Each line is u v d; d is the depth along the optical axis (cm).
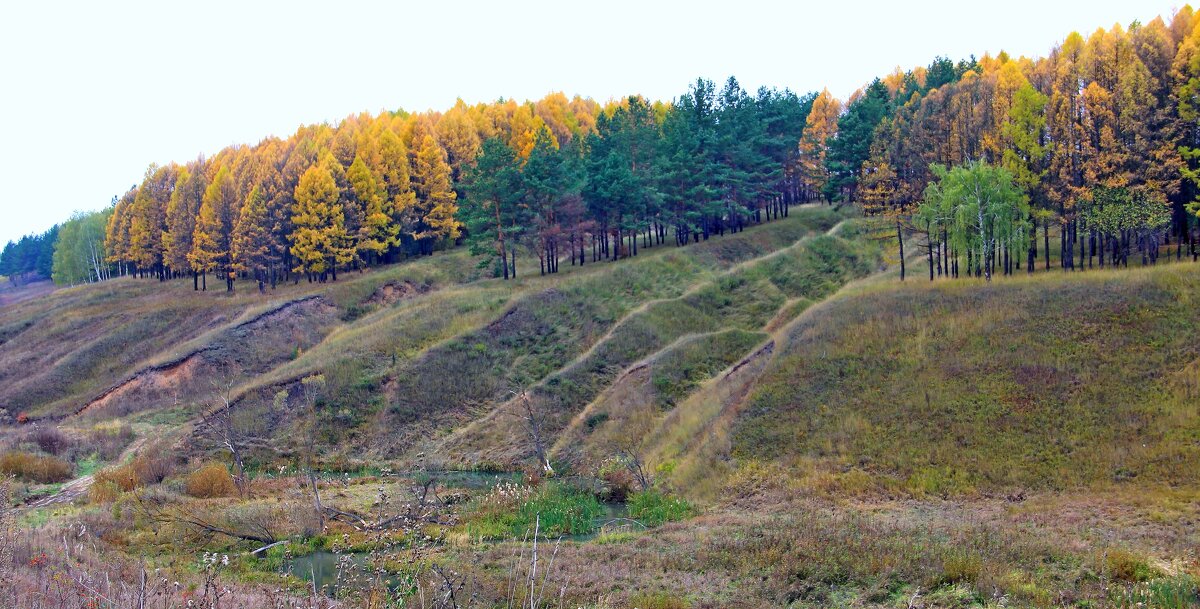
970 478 2523
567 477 3516
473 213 6738
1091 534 1939
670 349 4516
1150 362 2773
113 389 5272
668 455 3388
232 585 1725
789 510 2505
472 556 2067
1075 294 3306
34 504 2986
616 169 6869
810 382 3322
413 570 1891
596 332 5247
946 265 4922
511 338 5103
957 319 3394
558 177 6838
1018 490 2389
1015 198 4359
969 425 2767
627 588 1688
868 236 6234
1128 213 4088
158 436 4322
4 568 1435
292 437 4203
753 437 3116
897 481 2603
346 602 1530
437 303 5772
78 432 4503
